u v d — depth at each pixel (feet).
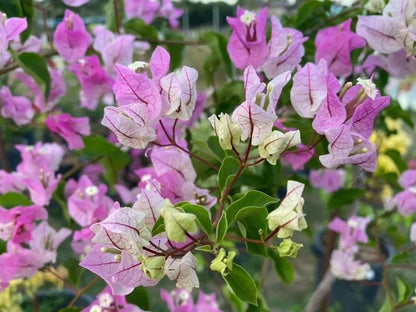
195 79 1.01
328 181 2.41
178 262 0.87
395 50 1.25
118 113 0.97
